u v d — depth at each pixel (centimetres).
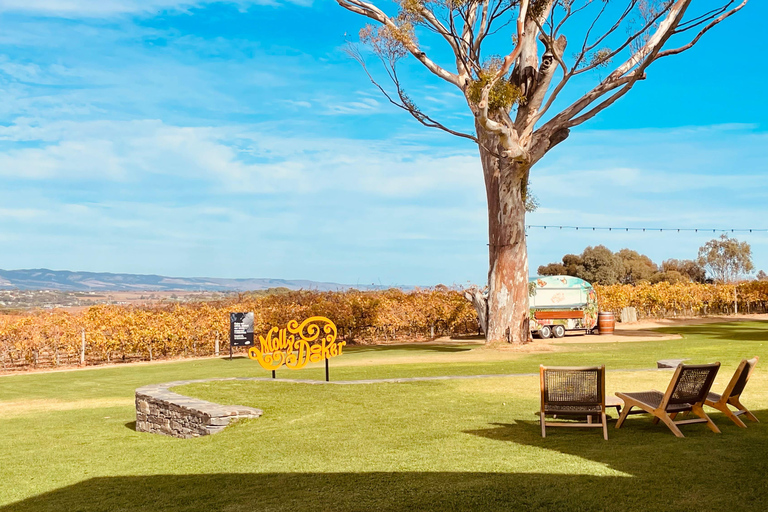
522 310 2428
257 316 3050
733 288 4494
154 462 835
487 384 1305
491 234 2462
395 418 1008
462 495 608
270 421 1048
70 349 2556
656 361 1734
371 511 583
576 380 821
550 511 557
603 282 6438
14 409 1474
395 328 3338
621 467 673
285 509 605
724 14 2223
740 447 740
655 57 2172
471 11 2316
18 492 738
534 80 2348
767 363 1559
